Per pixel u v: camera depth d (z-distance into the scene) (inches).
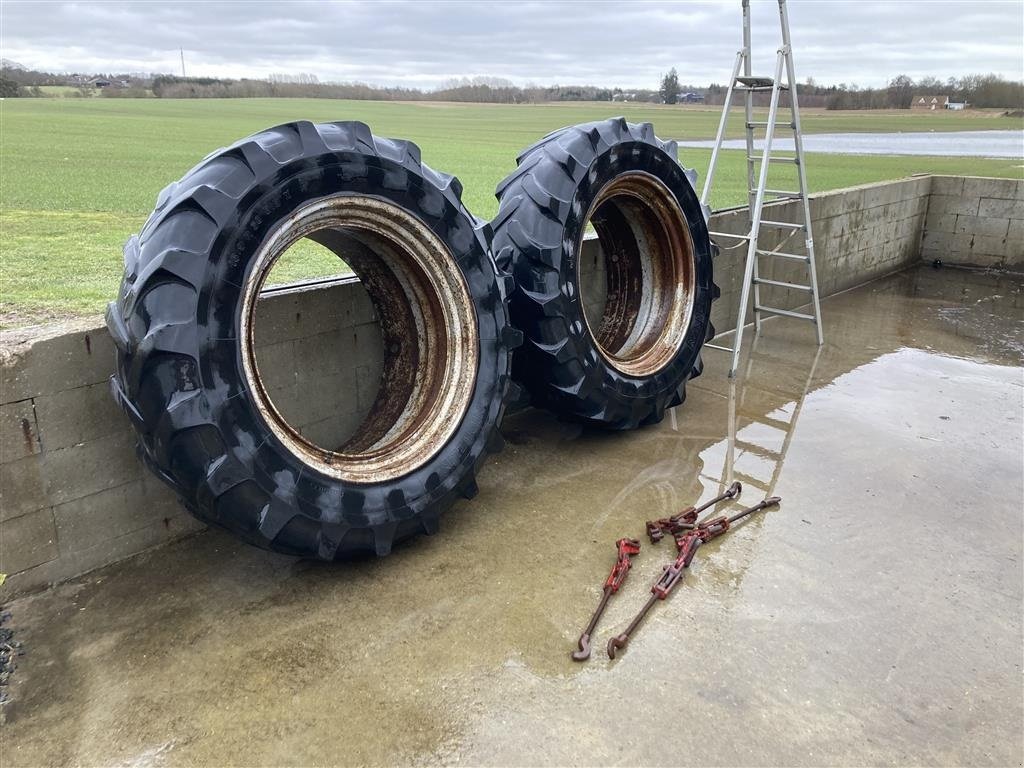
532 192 154.9
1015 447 174.6
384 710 93.7
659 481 155.6
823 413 194.1
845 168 652.1
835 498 149.4
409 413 139.9
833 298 320.2
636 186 177.6
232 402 104.7
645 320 193.3
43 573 114.5
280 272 225.8
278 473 109.7
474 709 94.1
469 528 136.4
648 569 124.2
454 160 642.8
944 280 358.0
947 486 155.1
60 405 111.2
